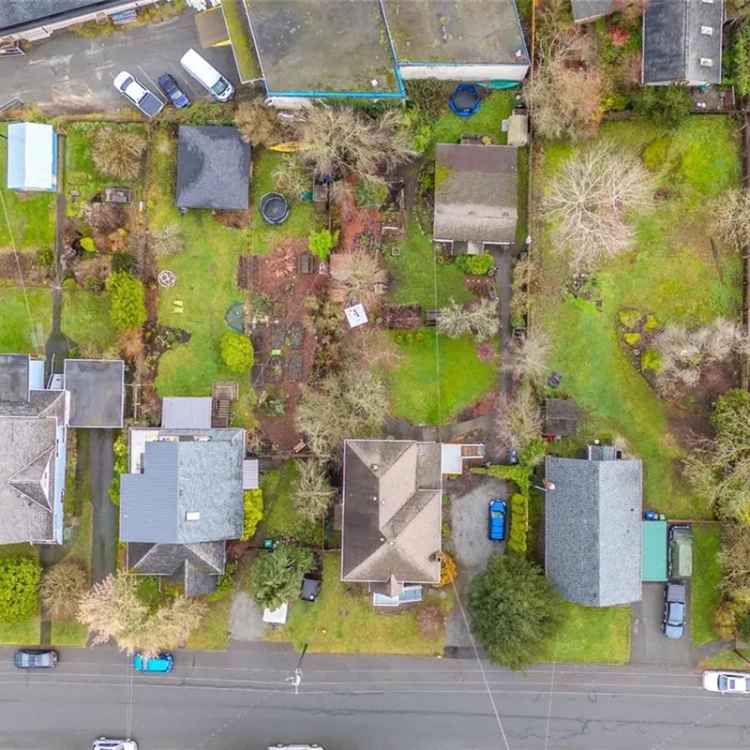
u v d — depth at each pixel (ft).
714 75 128.98
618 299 135.74
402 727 135.13
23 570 128.88
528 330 133.90
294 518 135.44
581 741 134.82
